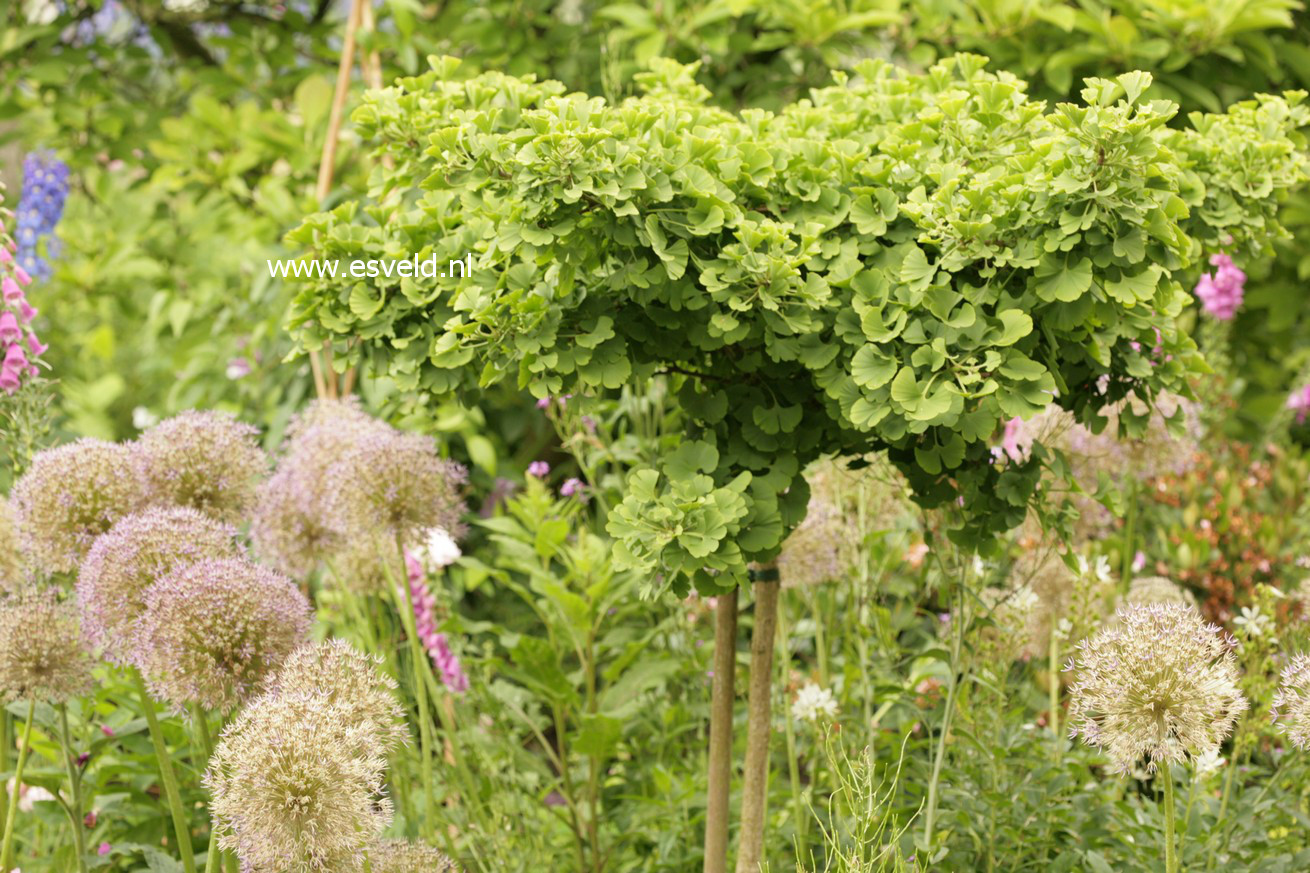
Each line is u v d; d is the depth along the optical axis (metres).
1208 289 3.26
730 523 1.57
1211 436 3.51
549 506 2.66
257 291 3.56
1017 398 1.51
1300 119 2.02
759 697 1.96
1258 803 2.03
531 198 1.49
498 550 3.64
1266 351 4.41
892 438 1.59
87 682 1.80
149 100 4.38
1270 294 4.02
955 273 1.64
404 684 2.61
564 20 3.96
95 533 1.83
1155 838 1.98
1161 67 3.22
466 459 3.76
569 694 2.39
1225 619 2.93
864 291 1.61
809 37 3.36
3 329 2.01
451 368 1.77
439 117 1.83
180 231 4.17
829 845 2.04
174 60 4.29
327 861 1.44
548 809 2.64
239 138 3.80
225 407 3.64
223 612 1.60
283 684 1.57
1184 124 3.25
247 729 1.44
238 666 1.61
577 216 1.51
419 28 3.84
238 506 1.99
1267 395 4.17
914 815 2.01
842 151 1.86
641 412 2.79
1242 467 3.56
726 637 1.97
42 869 2.22
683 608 2.69
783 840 2.34
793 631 2.63
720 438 1.82
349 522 2.01
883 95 2.00
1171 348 1.89
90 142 4.09
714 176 1.64
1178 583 3.08
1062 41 3.40
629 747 2.75
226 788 1.43
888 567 2.67
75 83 4.04
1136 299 1.53
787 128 1.92
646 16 3.36
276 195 3.59
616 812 2.59
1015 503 1.77
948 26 3.43
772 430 1.72
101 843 2.14
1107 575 2.34
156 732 1.81
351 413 2.44
